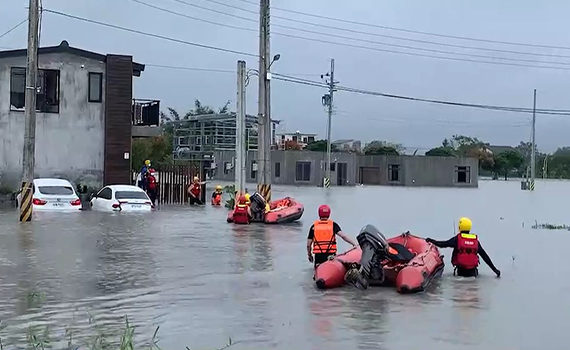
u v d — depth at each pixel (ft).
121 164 124.67
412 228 91.40
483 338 31.73
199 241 67.87
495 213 123.13
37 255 56.44
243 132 106.32
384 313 36.68
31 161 80.89
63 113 122.62
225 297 40.40
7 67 118.73
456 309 37.96
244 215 86.63
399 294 41.91
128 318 34.71
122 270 49.65
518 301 40.55
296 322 34.24
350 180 257.34
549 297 41.86
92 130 124.26
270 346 29.78
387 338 31.35
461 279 48.34
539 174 387.55
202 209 112.27
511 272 52.16
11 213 95.25
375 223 97.71
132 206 101.35
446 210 129.18
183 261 54.44
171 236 71.87
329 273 43.50
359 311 37.01
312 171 248.93
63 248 60.80
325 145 310.04
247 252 60.18
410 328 33.35
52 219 86.89
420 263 44.45
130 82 125.18
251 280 46.19
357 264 44.73
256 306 37.96
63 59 122.31
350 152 276.82
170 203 128.88
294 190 202.90
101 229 76.84
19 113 119.65
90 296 40.29
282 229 81.35
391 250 45.19
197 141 247.09
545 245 72.28
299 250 61.82
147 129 131.23
